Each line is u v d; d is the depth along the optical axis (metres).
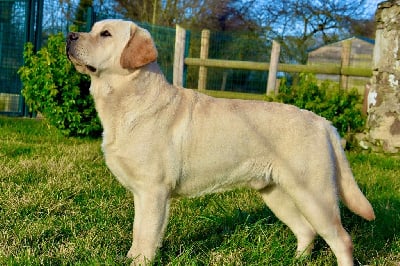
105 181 5.43
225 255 3.58
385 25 8.92
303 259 3.69
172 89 3.45
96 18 11.45
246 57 13.93
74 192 4.93
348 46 10.88
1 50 11.16
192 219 4.42
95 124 8.80
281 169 3.43
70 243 3.59
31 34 11.36
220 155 3.39
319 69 10.44
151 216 3.28
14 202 4.39
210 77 13.27
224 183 3.50
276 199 3.84
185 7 22.19
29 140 8.02
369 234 4.32
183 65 11.48
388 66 8.85
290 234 4.14
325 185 3.41
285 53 19.62
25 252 3.28
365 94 9.98
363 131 9.19
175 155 3.32
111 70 3.36
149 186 3.29
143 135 3.27
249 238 3.97
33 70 8.87
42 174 5.48
